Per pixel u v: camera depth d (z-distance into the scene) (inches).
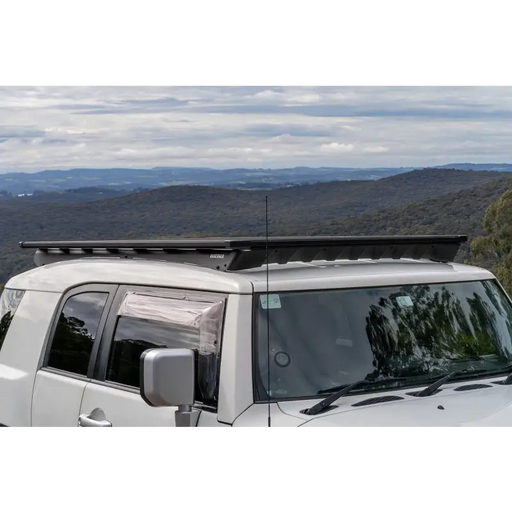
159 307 162.4
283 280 151.2
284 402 139.7
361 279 158.2
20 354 198.2
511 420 129.7
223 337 144.1
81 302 186.5
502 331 171.3
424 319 160.9
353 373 147.7
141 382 129.3
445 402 141.2
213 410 142.2
